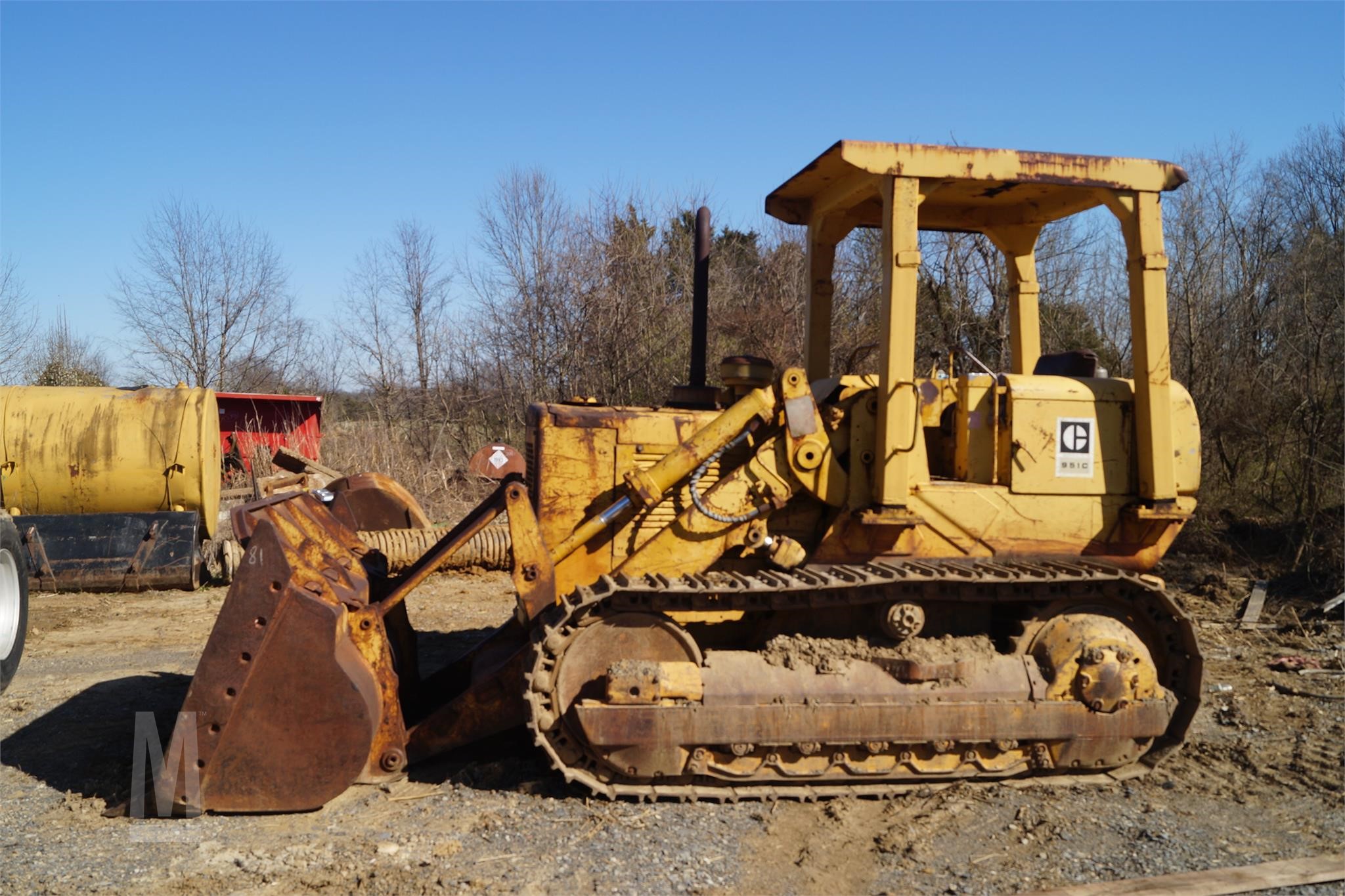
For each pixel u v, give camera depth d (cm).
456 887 381
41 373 2208
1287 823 449
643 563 498
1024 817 448
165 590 995
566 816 446
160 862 402
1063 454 496
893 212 466
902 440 469
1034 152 477
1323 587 973
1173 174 489
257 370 2681
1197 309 1455
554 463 504
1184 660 504
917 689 468
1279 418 1277
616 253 1988
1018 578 463
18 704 620
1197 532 1198
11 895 374
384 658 475
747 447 508
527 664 455
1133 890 381
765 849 416
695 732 452
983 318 1579
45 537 977
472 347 2120
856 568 480
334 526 557
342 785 444
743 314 1845
